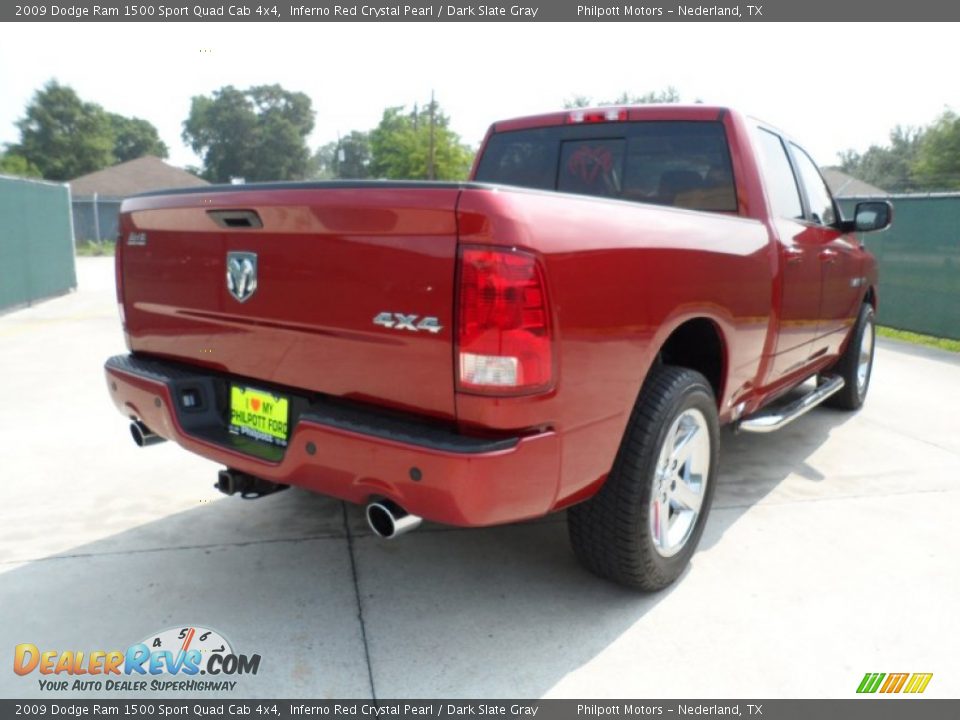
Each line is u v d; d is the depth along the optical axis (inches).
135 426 122.5
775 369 147.6
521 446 82.0
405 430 85.0
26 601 110.2
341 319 89.0
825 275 165.3
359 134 3499.0
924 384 275.6
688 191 143.3
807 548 131.1
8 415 210.1
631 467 101.1
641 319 96.3
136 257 118.4
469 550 128.9
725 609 110.7
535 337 80.2
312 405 96.0
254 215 95.3
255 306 98.4
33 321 402.3
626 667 96.7
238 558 125.0
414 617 107.7
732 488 160.1
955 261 374.0
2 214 430.3
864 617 109.0
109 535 133.1
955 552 130.3
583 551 108.4
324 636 102.7
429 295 81.2
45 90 2802.7
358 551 128.0
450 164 2032.5
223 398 111.7
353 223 85.8
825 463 177.6
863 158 2861.7
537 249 79.9
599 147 154.1
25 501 147.9
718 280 113.9
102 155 2955.2
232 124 2165.4
